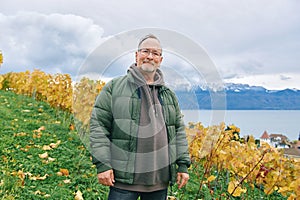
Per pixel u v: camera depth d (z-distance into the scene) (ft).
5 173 14.46
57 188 14.16
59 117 29.89
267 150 13.53
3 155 17.37
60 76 30.32
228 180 17.76
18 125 25.22
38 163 17.07
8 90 52.49
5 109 31.19
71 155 19.19
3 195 12.23
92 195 13.99
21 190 13.25
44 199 12.78
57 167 17.07
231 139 16.06
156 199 9.26
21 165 16.16
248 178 14.07
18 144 20.02
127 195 8.75
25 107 33.83
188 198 15.52
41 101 38.83
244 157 13.99
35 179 14.79
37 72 40.11
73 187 14.53
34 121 27.45
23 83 44.04
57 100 30.45
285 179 13.42
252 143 15.12
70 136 23.57
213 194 16.02
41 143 21.13
